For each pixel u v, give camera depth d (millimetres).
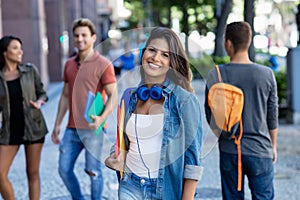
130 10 46844
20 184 6723
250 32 3934
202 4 25984
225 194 4027
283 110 12008
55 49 23453
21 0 16062
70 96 4941
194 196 2984
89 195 5965
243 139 3885
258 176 3951
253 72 3852
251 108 3865
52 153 8688
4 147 4746
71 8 28938
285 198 5906
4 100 4707
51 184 6727
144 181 2871
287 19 32531
